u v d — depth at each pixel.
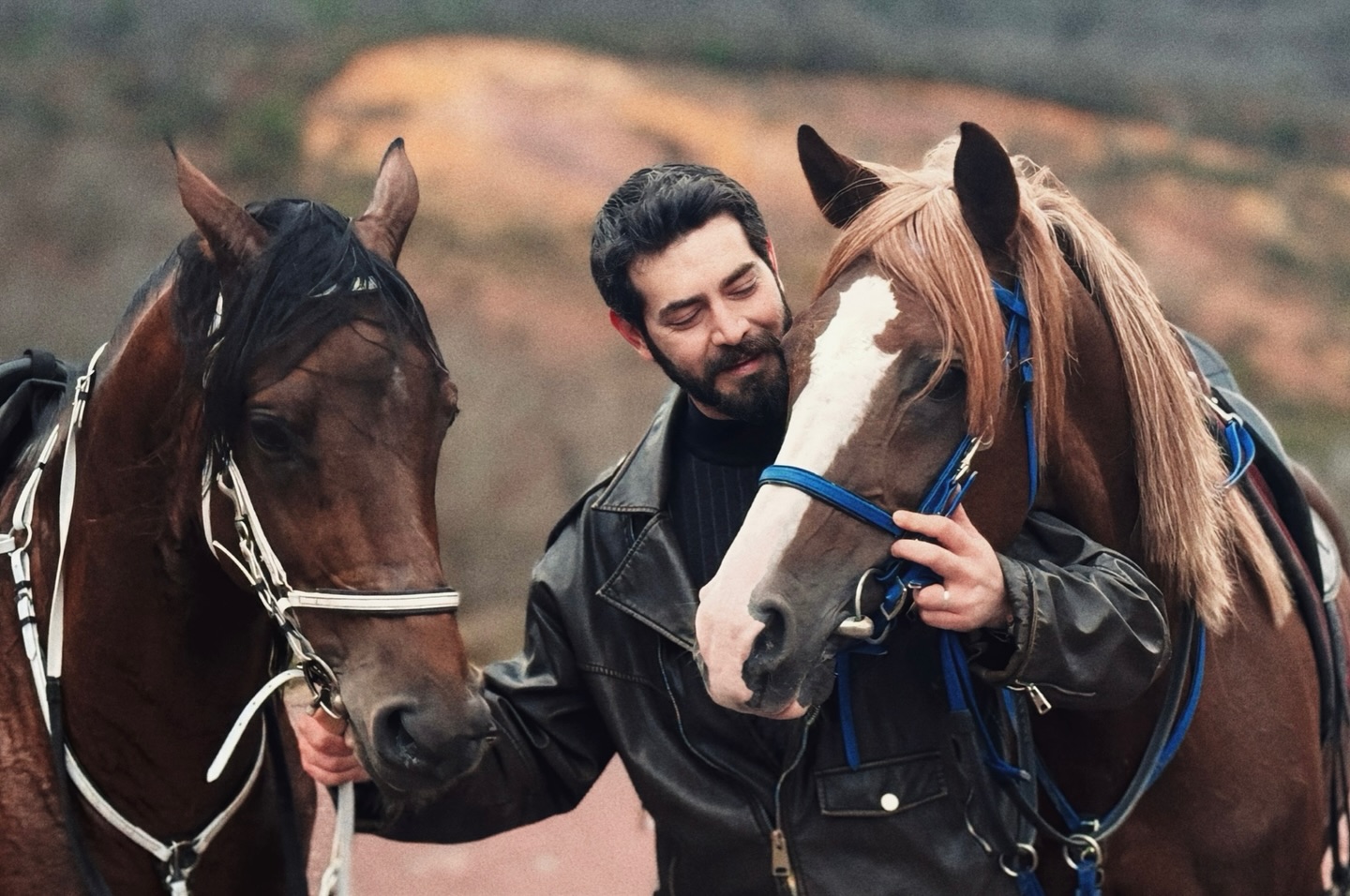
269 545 2.29
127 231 17.73
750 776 2.65
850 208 2.69
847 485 2.32
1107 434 2.67
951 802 2.60
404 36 24.41
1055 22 37.03
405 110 21.84
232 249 2.30
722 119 23.80
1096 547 2.59
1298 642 2.90
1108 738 2.75
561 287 17.73
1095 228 2.71
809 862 2.59
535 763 2.85
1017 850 2.59
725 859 2.68
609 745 2.95
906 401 2.35
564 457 13.25
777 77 26.52
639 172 2.69
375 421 2.23
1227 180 25.80
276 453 2.24
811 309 2.45
